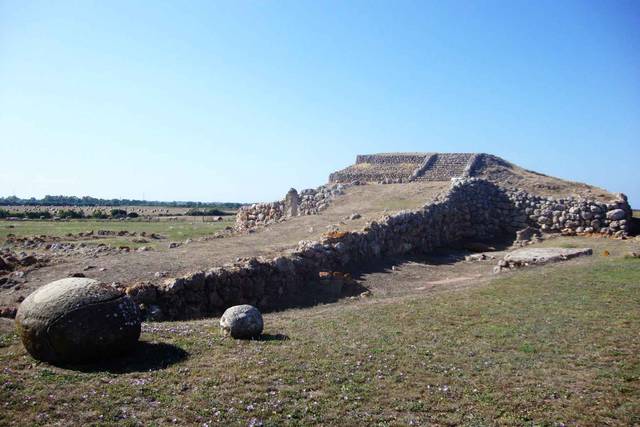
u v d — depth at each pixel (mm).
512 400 8906
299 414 8133
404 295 19672
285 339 12375
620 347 11820
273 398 8656
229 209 114438
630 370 10352
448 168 51562
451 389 9328
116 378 9242
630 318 14211
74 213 70312
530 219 38688
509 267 25766
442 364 10695
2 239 35281
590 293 17438
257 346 11547
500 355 11352
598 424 8086
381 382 9594
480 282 21094
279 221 33719
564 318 14461
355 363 10578
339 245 24359
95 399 8305
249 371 9844
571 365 10672
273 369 10047
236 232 31422
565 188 43375
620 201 37188
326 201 40031
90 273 18312
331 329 13617
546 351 11602
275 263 20219
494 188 41812
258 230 30891
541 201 39062
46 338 9492
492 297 17516
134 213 73500
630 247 29641
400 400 8836
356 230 27422
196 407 8203
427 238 33031
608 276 20047
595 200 37812
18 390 8469
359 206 37688
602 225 36000
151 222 60000
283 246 24500
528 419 8219
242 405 8336
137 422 7645
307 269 21844
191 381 9266
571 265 23328
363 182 48219
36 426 7402
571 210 37000
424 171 51438
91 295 9984
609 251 28484
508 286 19312
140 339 11594
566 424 8070
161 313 15656
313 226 30859
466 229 38125
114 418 7762
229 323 12234
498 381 9758
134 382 9070
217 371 9789
